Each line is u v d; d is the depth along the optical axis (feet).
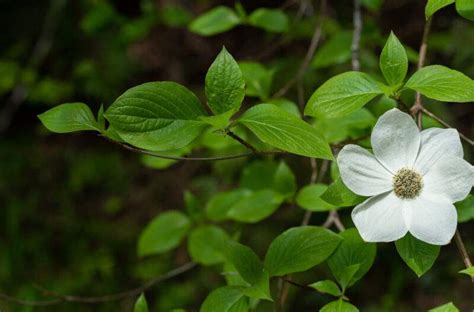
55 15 9.53
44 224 8.81
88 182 9.39
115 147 9.80
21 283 7.32
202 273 7.76
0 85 8.98
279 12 4.94
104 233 8.70
